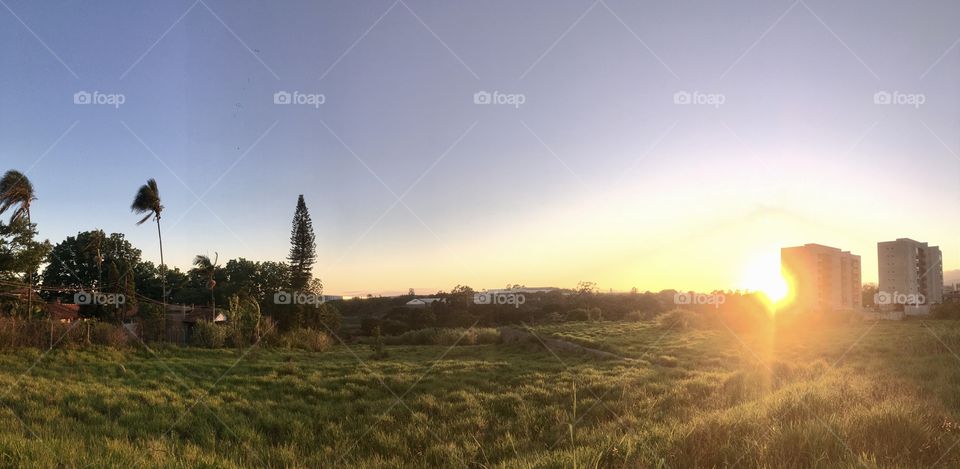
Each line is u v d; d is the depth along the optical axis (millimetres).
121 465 7070
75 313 37688
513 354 27891
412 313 57625
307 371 20047
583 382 15922
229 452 9461
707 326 39219
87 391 14430
